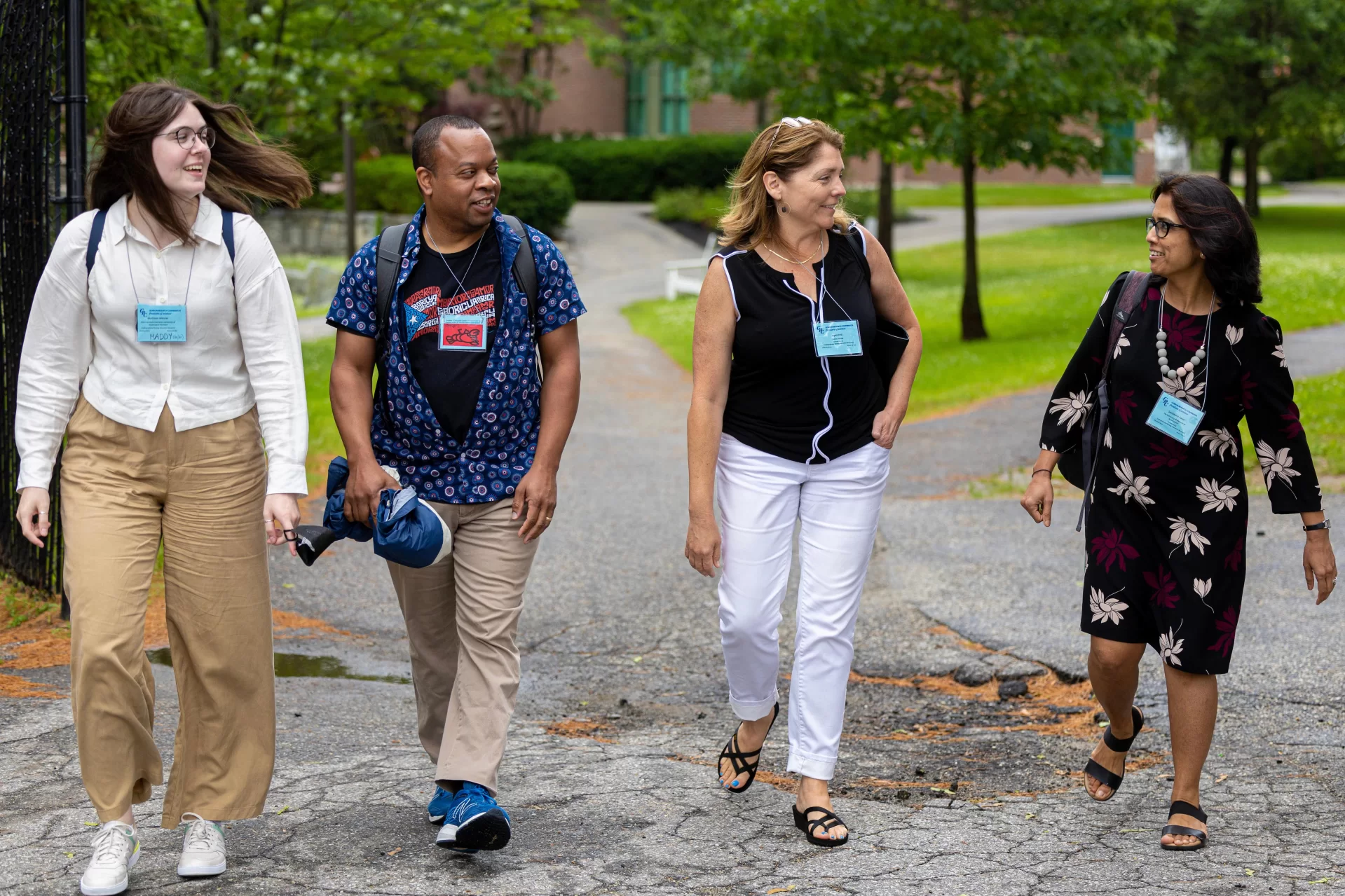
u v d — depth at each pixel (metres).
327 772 4.79
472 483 4.07
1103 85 21.30
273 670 3.98
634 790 4.67
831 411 4.25
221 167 3.89
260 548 3.93
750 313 4.19
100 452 3.78
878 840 4.18
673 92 51.78
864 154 21.62
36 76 6.89
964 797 4.64
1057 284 28.45
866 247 4.33
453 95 45.97
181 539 3.82
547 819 4.36
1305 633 6.50
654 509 10.51
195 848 3.84
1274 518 9.09
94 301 3.72
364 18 17.06
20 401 3.77
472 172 3.95
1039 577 7.95
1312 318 21.03
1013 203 49.72
